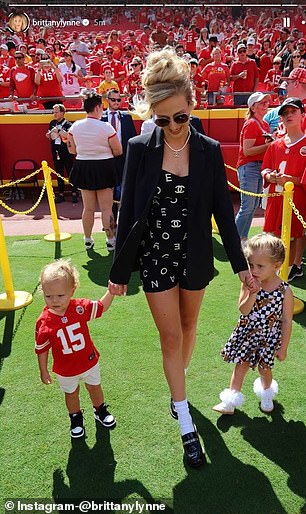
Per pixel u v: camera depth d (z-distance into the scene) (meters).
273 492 2.44
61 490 2.50
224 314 4.26
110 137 5.46
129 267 2.53
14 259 5.82
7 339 3.98
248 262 2.72
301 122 4.59
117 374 3.44
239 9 27.38
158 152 2.38
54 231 6.55
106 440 2.83
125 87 10.75
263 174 4.58
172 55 2.22
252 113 5.24
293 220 4.46
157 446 2.77
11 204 8.73
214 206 2.54
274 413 3.02
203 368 3.49
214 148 2.45
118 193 6.50
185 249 2.49
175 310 2.56
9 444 2.82
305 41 13.02
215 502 2.39
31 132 8.92
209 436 2.83
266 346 2.82
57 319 2.61
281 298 2.78
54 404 3.17
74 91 11.38
